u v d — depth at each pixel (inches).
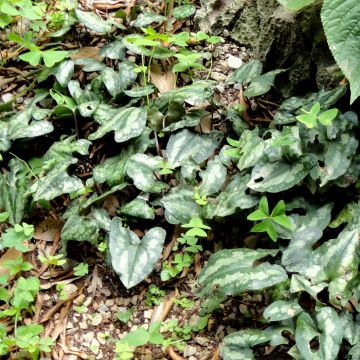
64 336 87.4
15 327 84.0
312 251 85.7
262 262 88.7
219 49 120.2
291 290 81.6
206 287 84.0
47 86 113.4
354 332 79.4
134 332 80.3
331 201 92.0
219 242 96.6
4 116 107.4
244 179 95.5
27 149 105.5
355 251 82.8
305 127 92.9
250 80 107.4
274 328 81.3
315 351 75.9
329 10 80.7
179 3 127.3
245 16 118.3
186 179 97.9
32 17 107.0
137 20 118.0
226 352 79.9
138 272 86.3
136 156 98.7
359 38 80.4
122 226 95.7
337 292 80.6
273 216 83.7
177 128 102.2
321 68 104.1
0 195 99.0
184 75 116.0
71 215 96.0
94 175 99.3
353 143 91.7
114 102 109.9
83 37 120.9
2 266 90.1
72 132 108.7
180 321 89.0
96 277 94.0
